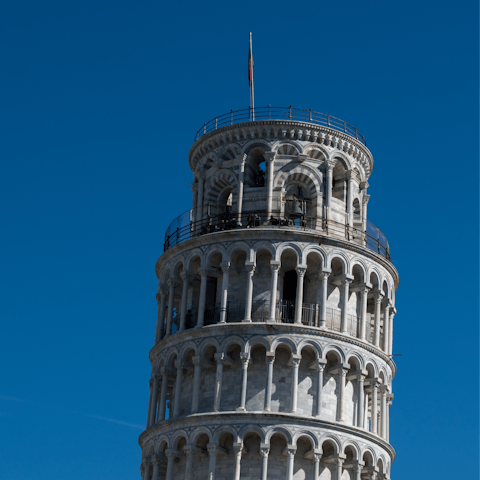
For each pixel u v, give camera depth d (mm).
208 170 180500
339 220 174500
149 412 169250
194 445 156750
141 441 169625
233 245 166375
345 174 177875
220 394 158750
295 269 167375
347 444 156875
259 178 180125
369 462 159750
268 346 158625
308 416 155250
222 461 155625
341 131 177500
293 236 165375
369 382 166125
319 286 165500
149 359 176250
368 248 173500
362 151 182000
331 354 162125
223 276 165625
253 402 157750
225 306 163625
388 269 175125
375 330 169250
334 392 160875
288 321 164500
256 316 163625
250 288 163125
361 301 168125
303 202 174375
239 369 160375
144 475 165375
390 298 174875
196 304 172875
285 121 174625
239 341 159750
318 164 175375
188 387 165250
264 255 167250
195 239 169375
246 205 172750
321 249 166125
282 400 157500
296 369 157875
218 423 155750
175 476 161000
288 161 174125
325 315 163000
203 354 162125
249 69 193875
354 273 171250
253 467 154250
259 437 155625
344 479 158875
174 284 172875
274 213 170250
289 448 152875
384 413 167000
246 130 175750
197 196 182250
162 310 174750
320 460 155875
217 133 178750
